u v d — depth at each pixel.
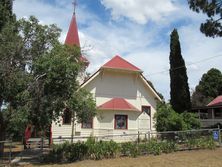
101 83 31.81
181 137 21.38
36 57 18.53
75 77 17.66
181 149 20.58
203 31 27.06
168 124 25.92
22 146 29.55
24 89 17.59
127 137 30.30
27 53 18.61
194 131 21.81
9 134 27.30
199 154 18.72
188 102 35.88
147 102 33.12
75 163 17.06
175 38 37.19
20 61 18.45
